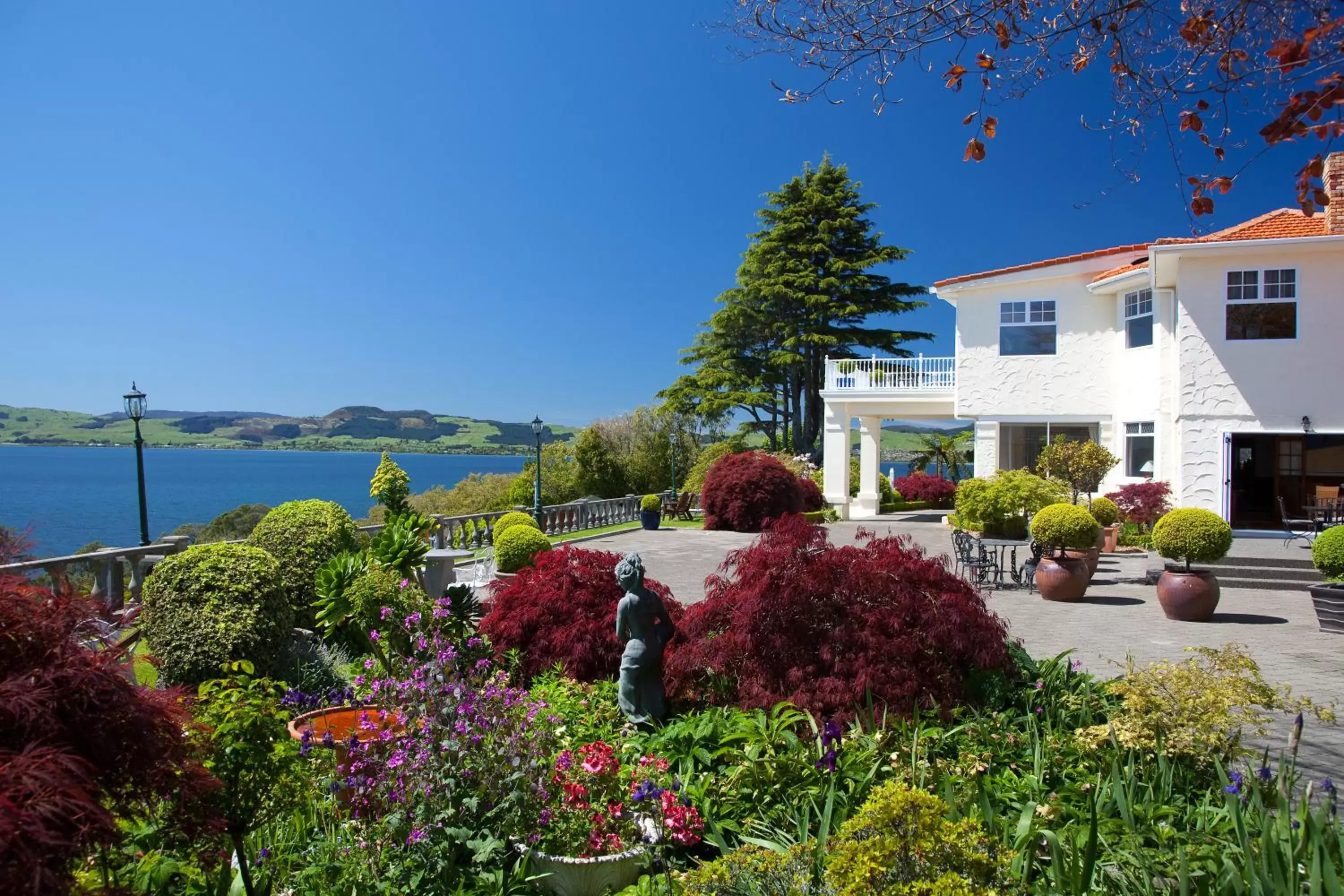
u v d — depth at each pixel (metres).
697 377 46.94
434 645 4.69
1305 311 18.59
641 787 3.93
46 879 1.74
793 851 3.35
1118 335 23.34
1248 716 4.61
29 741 2.03
